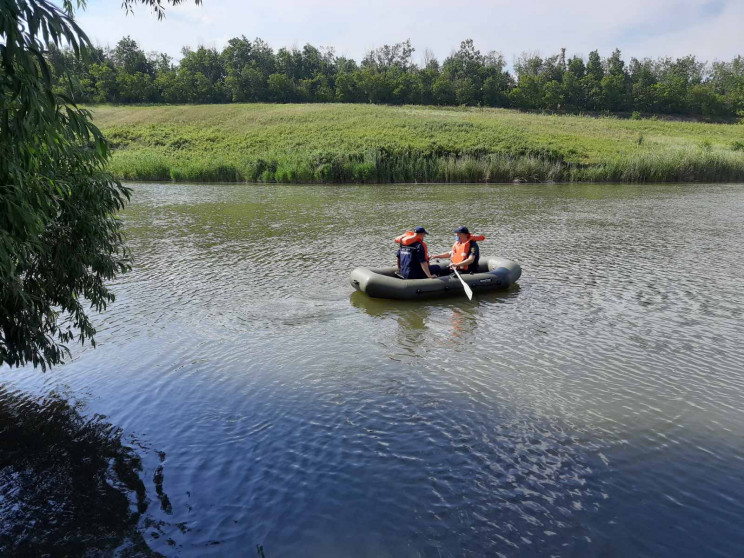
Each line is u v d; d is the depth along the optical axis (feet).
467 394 18.78
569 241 46.55
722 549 11.69
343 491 13.71
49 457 15.28
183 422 17.12
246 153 130.52
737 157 112.47
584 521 12.57
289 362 21.63
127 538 12.12
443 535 12.19
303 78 305.94
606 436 16.08
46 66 10.89
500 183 106.83
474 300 29.58
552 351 22.53
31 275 16.92
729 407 17.75
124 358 22.13
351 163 110.22
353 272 30.96
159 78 257.75
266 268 37.17
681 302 28.99
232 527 12.49
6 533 12.25
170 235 50.52
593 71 305.73
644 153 118.01
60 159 16.35
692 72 369.09
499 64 347.77
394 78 279.69
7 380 20.21
